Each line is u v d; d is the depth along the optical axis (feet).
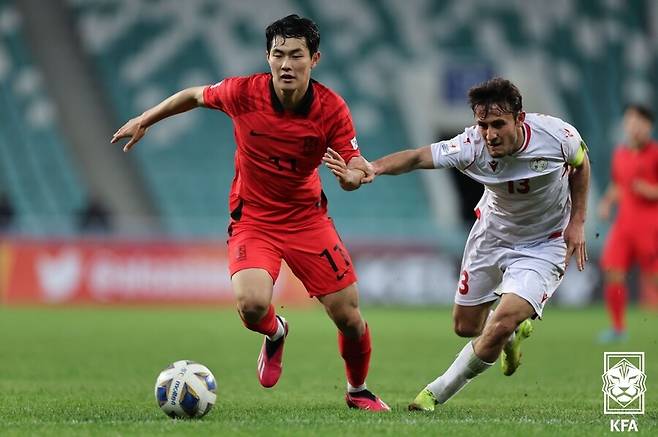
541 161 79.87
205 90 81.56
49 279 255.50
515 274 81.56
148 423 71.46
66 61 320.70
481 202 89.10
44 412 80.48
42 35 321.52
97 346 156.76
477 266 88.69
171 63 325.21
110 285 255.70
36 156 309.22
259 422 72.64
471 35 333.42
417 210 312.71
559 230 85.10
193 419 74.59
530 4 336.29
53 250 255.70
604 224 290.56
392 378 115.85
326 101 78.59
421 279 266.16
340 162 74.79
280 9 330.54
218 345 160.76
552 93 328.08
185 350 151.84
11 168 307.17
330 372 121.70
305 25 76.02
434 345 163.63
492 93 75.36
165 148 316.19
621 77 333.42
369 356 84.07
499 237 86.22
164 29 327.67
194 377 75.25
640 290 271.08
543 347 160.56
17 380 109.81
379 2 334.65
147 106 320.70
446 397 81.56
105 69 322.14
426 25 333.42
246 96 79.15
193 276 257.34
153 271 256.73
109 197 308.40
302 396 96.37
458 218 319.27
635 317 238.89
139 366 127.95
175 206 309.83
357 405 84.58
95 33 325.01
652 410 85.46
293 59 75.51
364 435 66.18
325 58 329.93
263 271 80.07
